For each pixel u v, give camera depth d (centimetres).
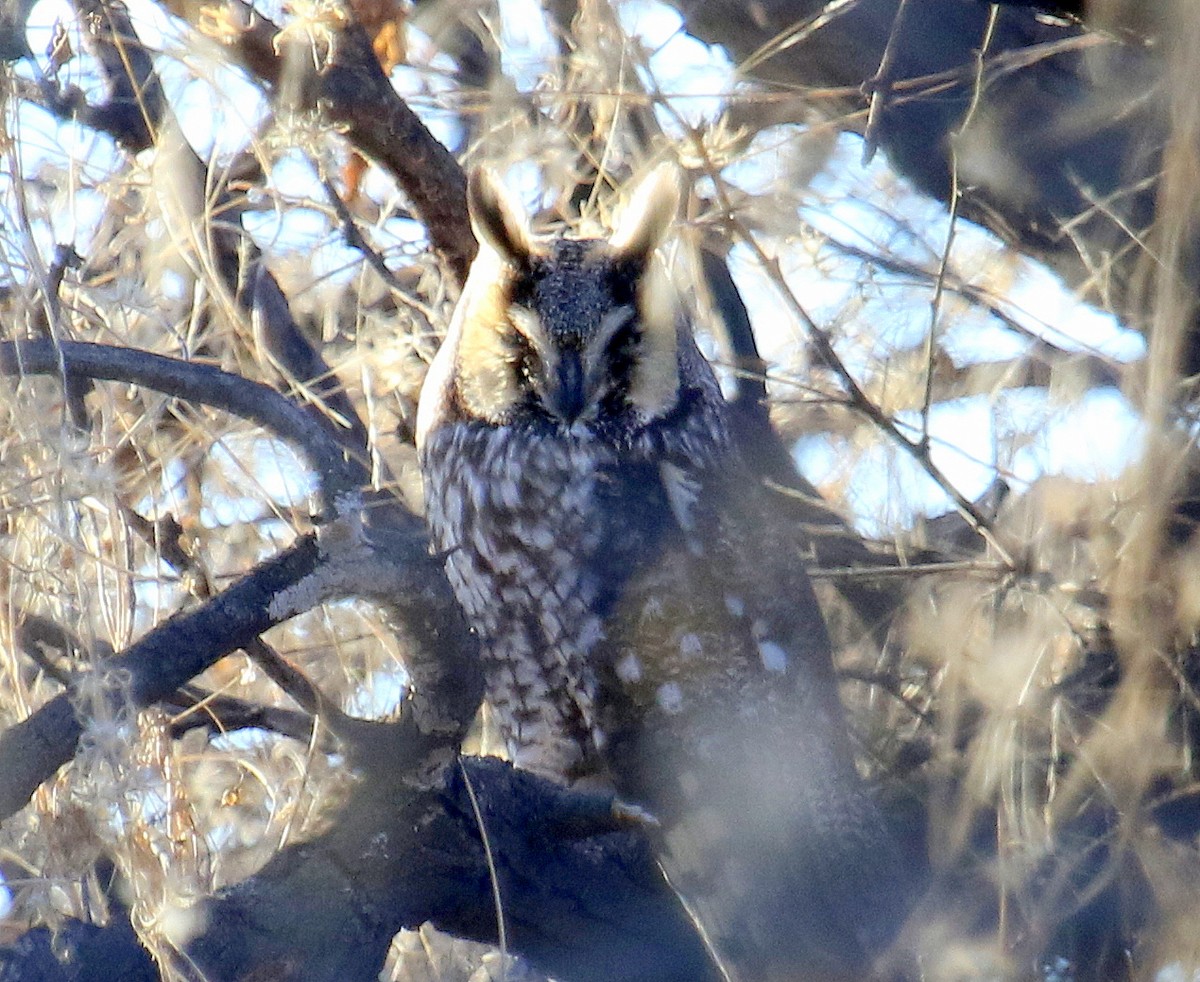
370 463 845
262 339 877
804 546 947
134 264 895
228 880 804
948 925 762
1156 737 726
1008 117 908
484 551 855
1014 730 744
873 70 934
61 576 727
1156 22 736
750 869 811
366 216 1004
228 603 572
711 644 843
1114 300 880
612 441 851
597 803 653
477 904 658
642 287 856
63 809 685
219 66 837
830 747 863
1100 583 777
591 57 909
